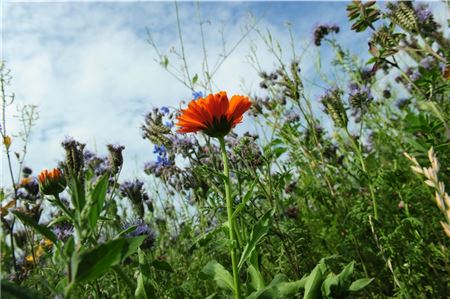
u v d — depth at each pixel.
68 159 0.35
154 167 0.63
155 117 0.44
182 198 0.55
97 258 0.16
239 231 0.35
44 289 0.39
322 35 0.62
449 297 0.36
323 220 0.51
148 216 0.64
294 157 0.55
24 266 0.45
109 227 0.46
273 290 0.26
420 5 0.36
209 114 0.28
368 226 0.42
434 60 0.45
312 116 0.56
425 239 0.39
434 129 0.38
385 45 0.35
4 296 0.20
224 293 0.32
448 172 0.38
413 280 0.36
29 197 0.49
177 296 0.45
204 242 0.31
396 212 0.44
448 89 0.37
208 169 0.29
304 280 0.26
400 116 0.68
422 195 0.43
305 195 0.53
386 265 0.38
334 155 0.57
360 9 0.35
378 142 0.63
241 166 0.44
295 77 0.52
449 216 0.16
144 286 0.27
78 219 0.18
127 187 0.49
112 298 0.40
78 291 0.35
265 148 0.44
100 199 0.18
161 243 0.58
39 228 0.21
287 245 0.40
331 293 0.25
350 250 0.43
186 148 0.42
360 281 0.25
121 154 0.40
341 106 0.44
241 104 0.29
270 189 0.40
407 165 0.53
